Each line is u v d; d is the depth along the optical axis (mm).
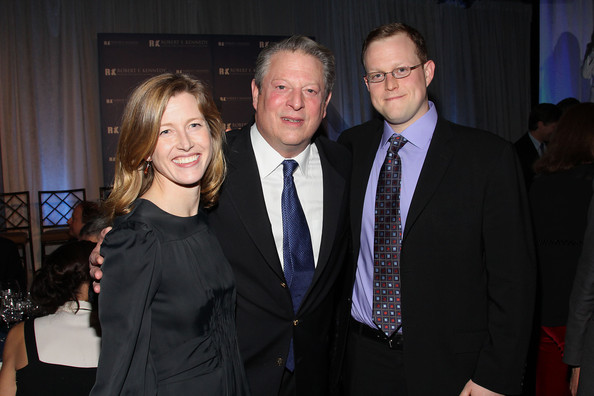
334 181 1811
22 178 5902
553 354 2406
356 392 1775
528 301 1509
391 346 1678
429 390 1588
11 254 3006
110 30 6125
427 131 1664
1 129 5812
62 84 5969
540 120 4590
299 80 1628
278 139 1663
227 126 6078
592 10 6508
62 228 5949
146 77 5840
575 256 2322
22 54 5848
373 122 1982
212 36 6020
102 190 5750
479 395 1535
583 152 2344
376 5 7059
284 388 1731
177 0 6309
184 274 1298
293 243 1716
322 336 1793
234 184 1698
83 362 1688
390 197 1675
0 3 5770
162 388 1232
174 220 1342
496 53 7684
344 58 6945
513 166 1544
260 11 6590
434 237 1577
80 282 1756
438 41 7387
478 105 7645
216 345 1361
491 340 1545
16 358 1718
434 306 1585
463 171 1568
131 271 1186
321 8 6836
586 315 1668
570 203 2328
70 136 6020
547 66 6996
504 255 1518
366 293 1743
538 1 7098
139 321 1170
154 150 1304
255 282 1680
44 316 1786
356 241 1763
